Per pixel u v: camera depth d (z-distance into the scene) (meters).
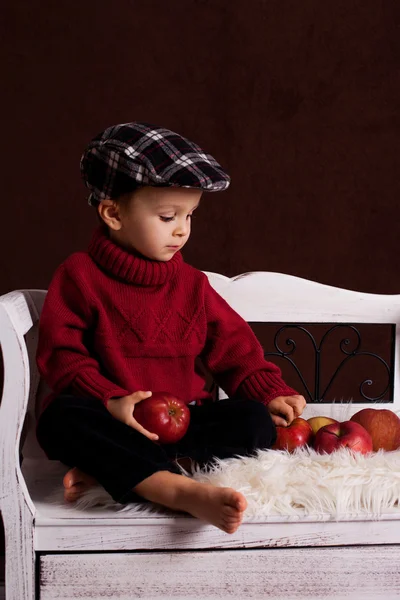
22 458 1.53
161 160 1.31
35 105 2.57
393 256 2.69
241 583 1.20
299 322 1.68
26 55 2.55
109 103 2.58
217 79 2.61
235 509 1.09
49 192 2.60
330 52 2.61
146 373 1.44
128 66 2.58
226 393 1.56
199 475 1.23
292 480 1.22
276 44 2.60
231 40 2.60
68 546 1.18
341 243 2.68
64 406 1.24
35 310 1.53
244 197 2.66
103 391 1.29
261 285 1.66
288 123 2.63
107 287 1.41
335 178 2.65
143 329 1.42
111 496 1.19
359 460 1.29
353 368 2.74
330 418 1.58
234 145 2.63
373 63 2.62
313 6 2.59
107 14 2.56
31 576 1.18
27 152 2.58
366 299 1.69
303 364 2.72
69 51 2.56
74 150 2.59
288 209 2.66
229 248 2.67
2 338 1.15
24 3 2.53
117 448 1.19
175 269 1.45
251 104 2.62
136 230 1.37
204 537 1.18
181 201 1.35
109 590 1.19
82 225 2.62
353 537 1.21
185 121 2.61
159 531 1.18
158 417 1.31
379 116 2.63
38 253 2.62
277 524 1.19
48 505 1.23
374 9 2.60
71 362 1.34
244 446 1.35
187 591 1.19
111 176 1.35
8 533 1.18
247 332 1.56
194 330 1.49
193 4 2.58
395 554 1.22
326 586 1.21
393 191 2.66
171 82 2.60
